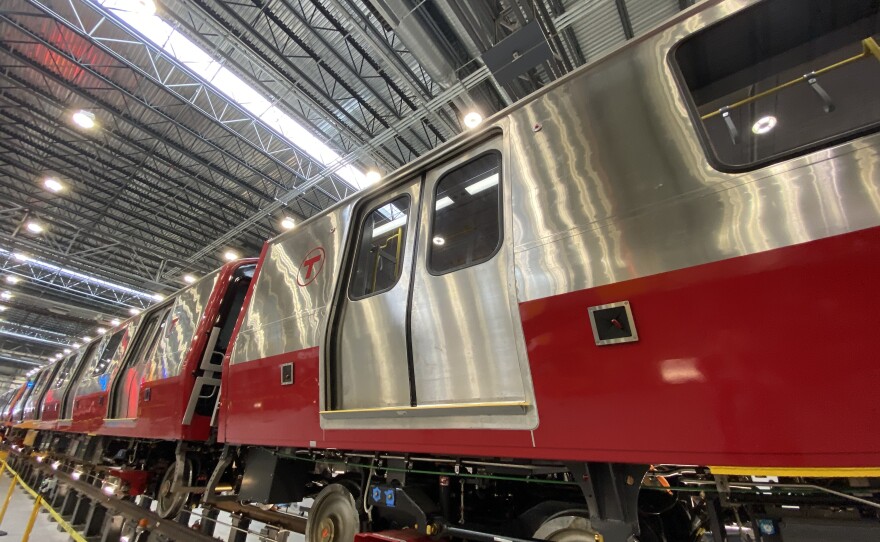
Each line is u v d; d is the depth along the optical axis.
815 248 1.25
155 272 15.86
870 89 1.46
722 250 1.39
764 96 1.61
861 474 1.07
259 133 8.81
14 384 32.12
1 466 8.37
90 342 8.52
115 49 7.18
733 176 1.45
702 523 1.90
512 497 2.45
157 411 4.61
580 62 6.60
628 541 1.49
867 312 1.14
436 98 6.71
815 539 1.32
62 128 8.87
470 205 2.31
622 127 1.75
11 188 10.77
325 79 7.47
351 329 2.62
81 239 13.47
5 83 7.88
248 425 3.12
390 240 2.73
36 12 6.58
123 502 5.21
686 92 1.64
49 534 5.99
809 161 1.34
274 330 3.16
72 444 8.01
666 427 1.37
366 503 2.51
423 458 2.20
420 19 5.60
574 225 1.75
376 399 2.34
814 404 1.16
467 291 2.07
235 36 6.14
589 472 1.63
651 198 1.59
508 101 6.62
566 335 1.65
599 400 1.52
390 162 9.07
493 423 1.78
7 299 17.84
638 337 1.48
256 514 4.08
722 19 1.62
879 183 1.21
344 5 5.68
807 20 1.58
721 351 1.32
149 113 8.56
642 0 5.65
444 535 2.11
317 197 11.21
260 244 14.05
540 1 5.10
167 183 10.68
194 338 4.47
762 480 1.41
